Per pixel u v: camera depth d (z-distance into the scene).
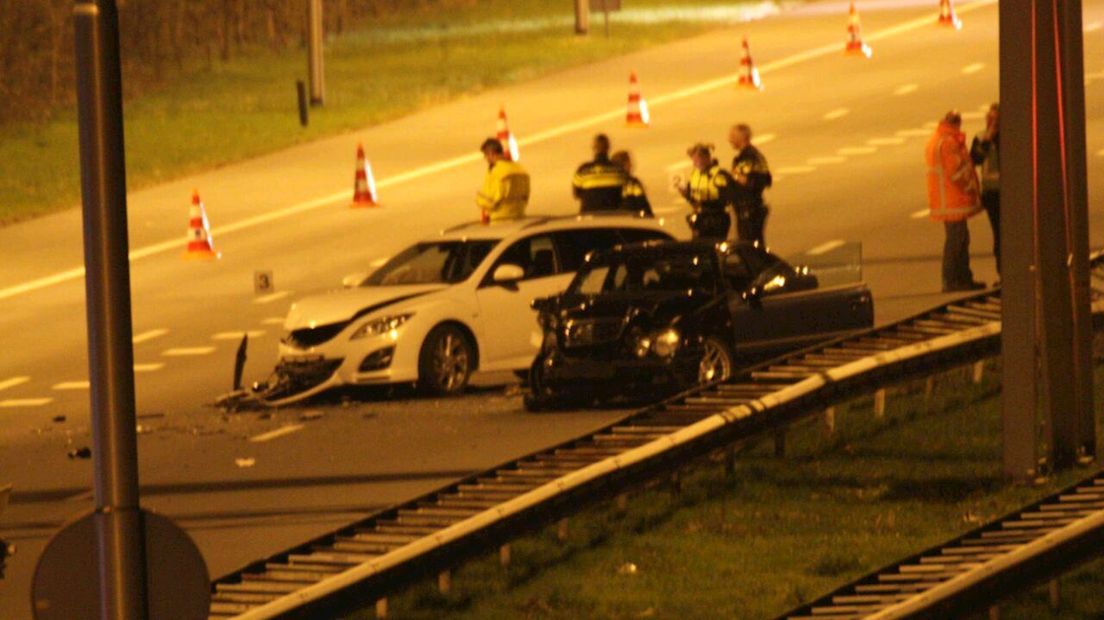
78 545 26.50
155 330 77.44
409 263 65.19
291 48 168.12
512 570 39.69
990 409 54.12
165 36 158.88
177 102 139.62
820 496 45.47
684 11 175.62
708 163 73.62
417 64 152.38
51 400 66.31
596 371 57.25
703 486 46.66
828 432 51.09
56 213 106.06
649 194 98.88
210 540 44.06
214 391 65.00
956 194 72.06
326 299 62.91
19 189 112.44
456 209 99.62
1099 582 37.09
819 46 147.12
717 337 57.22
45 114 137.50
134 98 142.75
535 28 169.75
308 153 118.75
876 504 44.44
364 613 37.25
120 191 27.38
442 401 61.28
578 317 57.84
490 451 52.50
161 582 26.62
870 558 39.56
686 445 44.72
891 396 56.28
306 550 38.62
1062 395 46.78
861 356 55.41
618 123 120.69
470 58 153.12
